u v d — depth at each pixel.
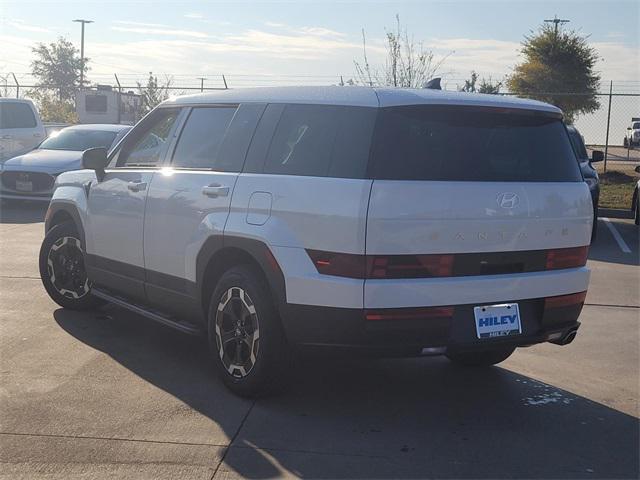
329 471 4.20
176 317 5.97
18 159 14.80
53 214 7.37
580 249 5.23
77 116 27.48
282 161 5.07
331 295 4.57
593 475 4.29
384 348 4.58
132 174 6.28
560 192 5.07
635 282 9.85
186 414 4.91
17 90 27.92
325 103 5.00
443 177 4.68
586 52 37.09
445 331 4.64
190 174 5.67
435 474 4.23
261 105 5.43
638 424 5.07
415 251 4.55
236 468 4.18
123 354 6.10
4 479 3.97
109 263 6.54
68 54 49.34
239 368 5.18
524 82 36.16
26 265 9.34
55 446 4.38
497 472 4.28
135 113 28.39
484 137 4.91
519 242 4.87
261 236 4.92
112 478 4.02
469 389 5.66
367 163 4.60
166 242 5.80
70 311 7.30
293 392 5.41
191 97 6.10
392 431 4.80
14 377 5.48
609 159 30.75
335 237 4.58
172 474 4.09
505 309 4.86
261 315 4.96
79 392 5.23
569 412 5.25
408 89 5.05
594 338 7.16
